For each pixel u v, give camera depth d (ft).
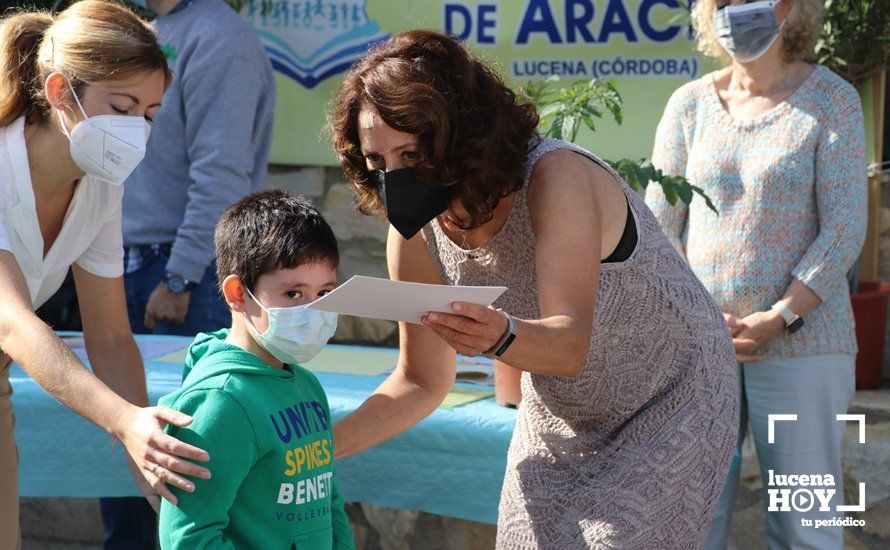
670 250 6.36
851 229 9.41
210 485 5.55
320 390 6.49
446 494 8.37
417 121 5.29
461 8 14.10
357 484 8.61
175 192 11.84
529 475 6.53
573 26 13.82
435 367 7.24
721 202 9.93
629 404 6.22
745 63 9.92
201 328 11.79
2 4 12.84
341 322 14.73
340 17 14.46
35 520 12.78
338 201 14.75
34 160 6.47
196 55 11.53
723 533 9.65
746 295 9.77
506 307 6.40
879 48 12.94
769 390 9.69
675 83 13.64
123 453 8.91
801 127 9.66
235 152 11.60
